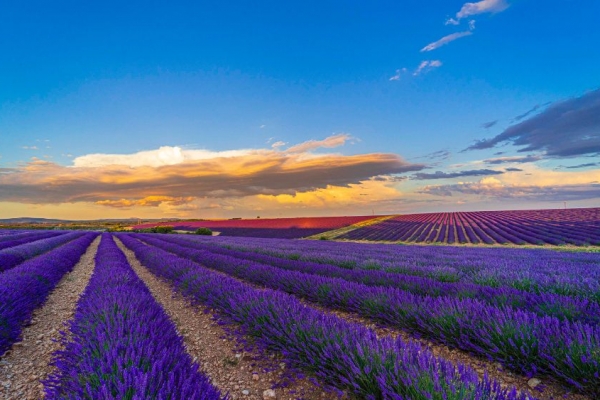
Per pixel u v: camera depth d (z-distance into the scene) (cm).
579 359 307
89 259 1714
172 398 211
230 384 352
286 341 387
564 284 602
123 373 238
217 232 5431
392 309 521
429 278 758
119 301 476
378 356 290
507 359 362
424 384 239
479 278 735
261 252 1641
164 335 371
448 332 431
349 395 302
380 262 1082
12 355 430
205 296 686
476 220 5000
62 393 263
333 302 656
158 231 5953
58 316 627
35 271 883
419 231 4044
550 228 3316
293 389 337
